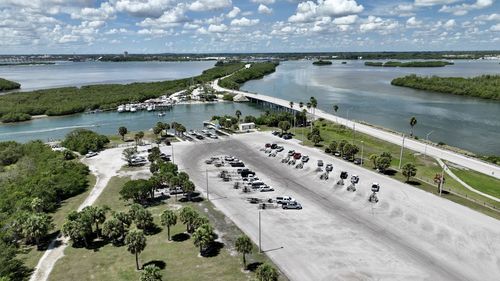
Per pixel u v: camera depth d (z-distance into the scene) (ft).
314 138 556.92
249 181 406.82
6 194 369.71
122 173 450.30
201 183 406.82
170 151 538.06
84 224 278.87
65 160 482.28
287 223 310.65
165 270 246.47
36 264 258.98
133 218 296.92
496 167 442.09
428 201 347.97
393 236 286.46
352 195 365.20
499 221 307.17
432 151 504.02
